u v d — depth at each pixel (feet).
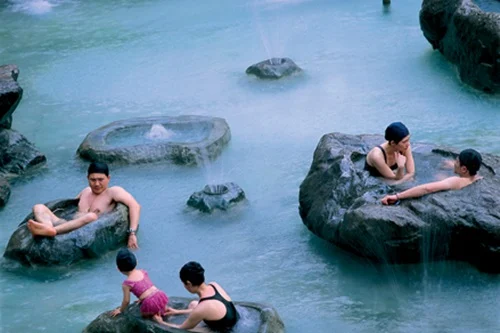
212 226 39.47
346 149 39.14
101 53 65.92
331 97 53.78
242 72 59.21
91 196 38.96
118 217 37.55
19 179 45.98
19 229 37.86
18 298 34.63
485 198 33.50
